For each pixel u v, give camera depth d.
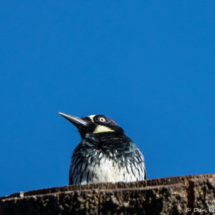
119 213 9.48
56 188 10.13
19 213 10.13
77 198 9.64
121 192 9.59
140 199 9.48
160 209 9.33
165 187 9.45
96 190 9.66
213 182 9.55
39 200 9.93
